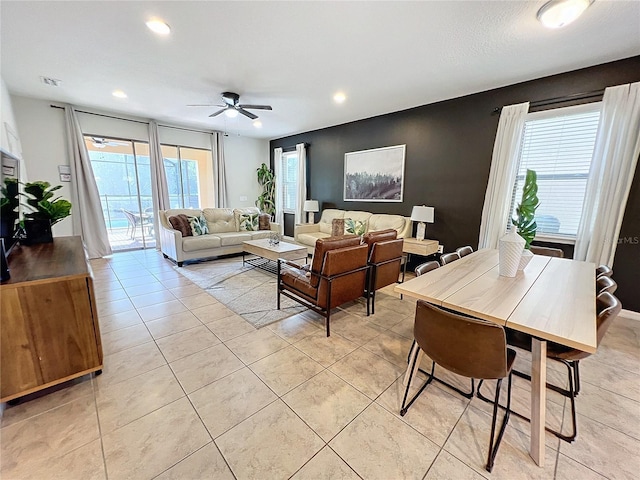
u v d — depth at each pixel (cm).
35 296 158
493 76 323
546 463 132
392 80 338
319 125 580
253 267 462
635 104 265
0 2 200
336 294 254
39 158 442
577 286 170
